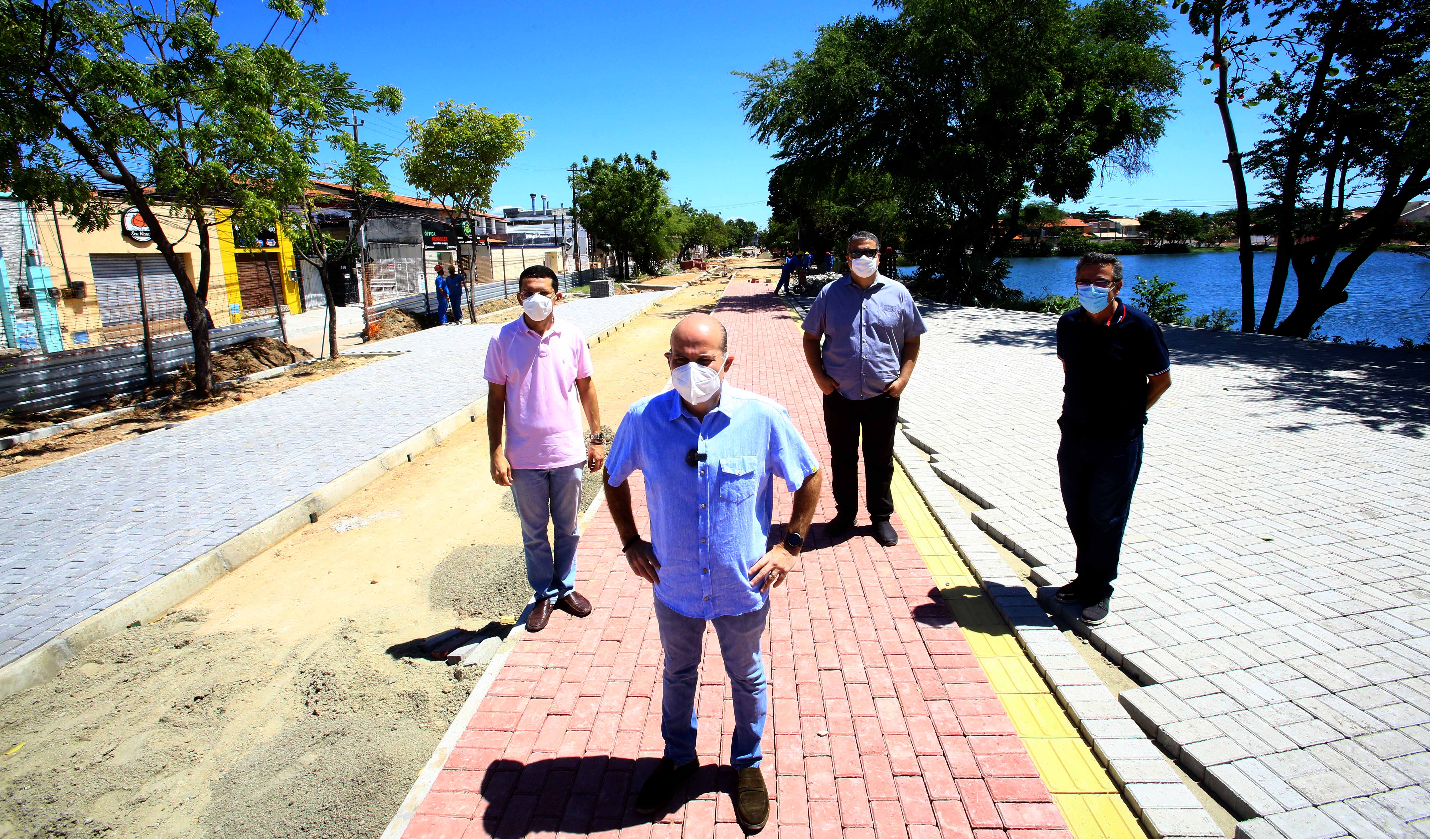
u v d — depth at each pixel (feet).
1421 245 111.24
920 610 12.78
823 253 124.67
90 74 29.19
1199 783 8.70
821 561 14.73
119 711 11.77
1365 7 45.75
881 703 10.34
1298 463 18.75
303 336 59.82
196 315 34.86
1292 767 8.51
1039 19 65.46
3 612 14.11
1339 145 49.11
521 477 12.62
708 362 7.41
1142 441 11.30
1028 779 8.85
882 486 15.38
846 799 8.67
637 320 65.41
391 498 21.40
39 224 50.83
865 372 14.52
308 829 9.16
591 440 13.66
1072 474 11.75
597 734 10.02
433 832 8.44
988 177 70.74
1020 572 13.96
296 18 36.01
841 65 71.56
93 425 31.32
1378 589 12.37
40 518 18.98
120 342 46.50
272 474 22.16
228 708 11.78
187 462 23.66
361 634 13.87
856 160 78.43
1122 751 9.02
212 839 9.08
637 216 133.90
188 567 15.96
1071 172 69.51
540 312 12.32
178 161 31.17
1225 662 10.55
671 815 8.59
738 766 8.73
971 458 20.29
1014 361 35.68
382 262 92.63
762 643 11.90
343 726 11.09
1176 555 13.93
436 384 35.45
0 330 47.91
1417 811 7.82
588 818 8.58
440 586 15.71
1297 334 53.42
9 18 27.25
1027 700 10.32
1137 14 71.51
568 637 12.45
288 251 77.10
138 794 9.95
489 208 68.85
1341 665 10.36
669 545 8.03
